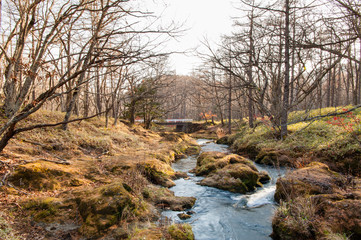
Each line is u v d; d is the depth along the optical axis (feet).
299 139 42.83
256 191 28.66
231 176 30.63
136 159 34.53
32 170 21.79
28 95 14.06
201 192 28.48
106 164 30.45
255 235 18.17
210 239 17.66
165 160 41.06
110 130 53.06
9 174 20.34
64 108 68.33
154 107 85.46
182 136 80.33
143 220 18.85
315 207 17.38
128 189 22.41
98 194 19.51
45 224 16.60
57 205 18.48
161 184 30.40
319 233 15.19
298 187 22.20
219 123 136.77
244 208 23.52
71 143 34.88
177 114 249.14
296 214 17.44
